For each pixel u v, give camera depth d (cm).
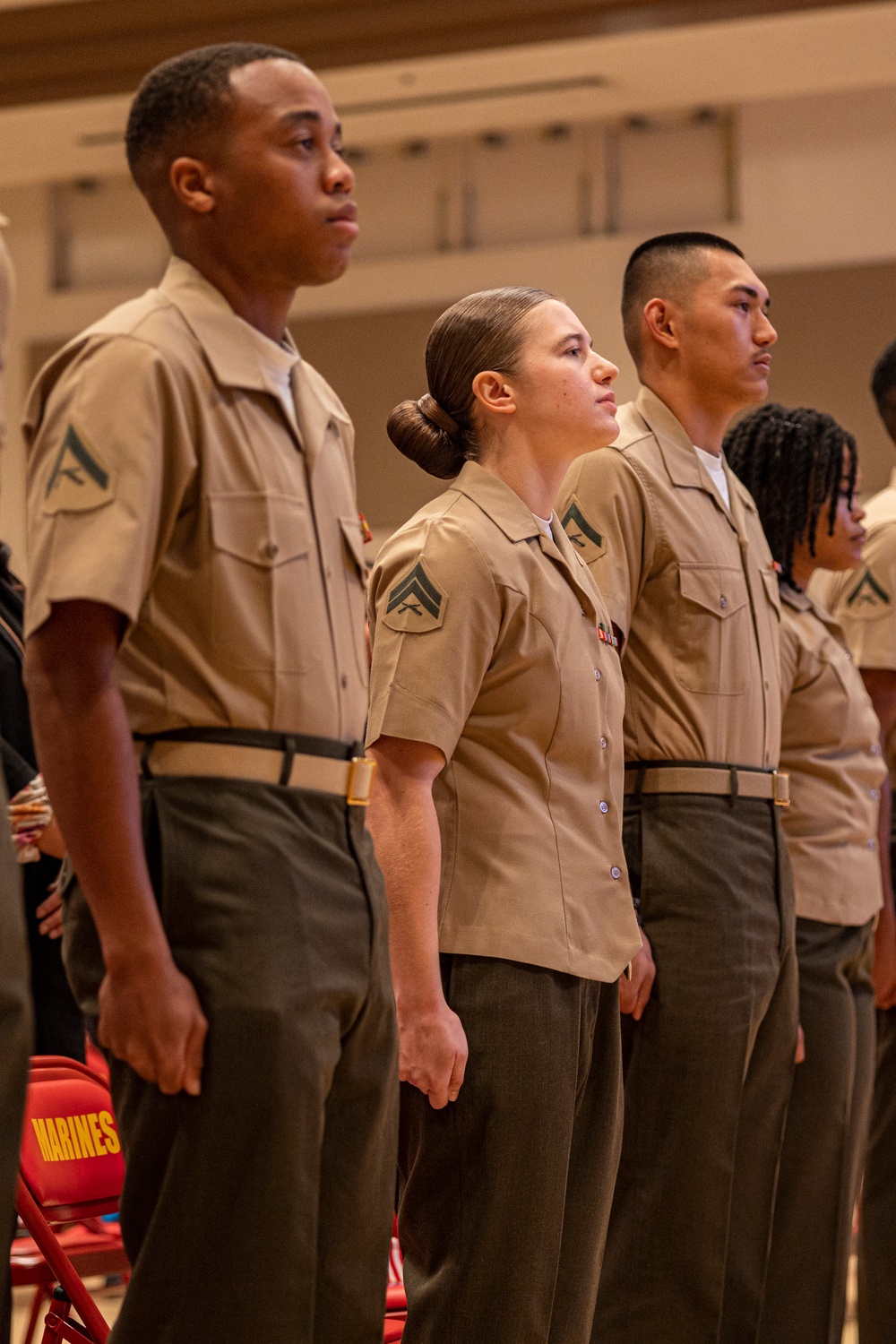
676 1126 277
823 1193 330
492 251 955
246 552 188
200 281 198
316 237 198
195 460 186
